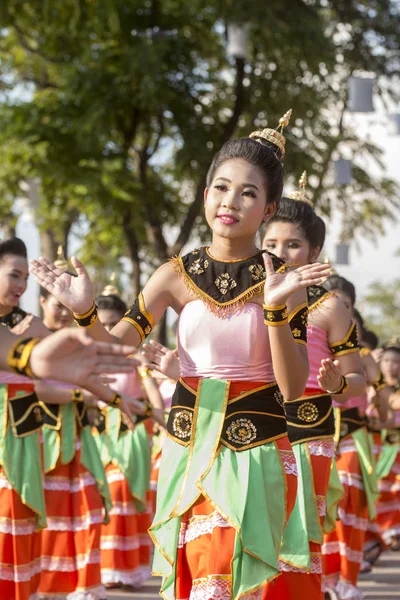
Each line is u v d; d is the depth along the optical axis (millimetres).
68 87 22500
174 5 22438
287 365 4262
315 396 6160
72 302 4328
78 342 3209
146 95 21188
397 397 10023
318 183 23500
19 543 6531
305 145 23656
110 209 23531
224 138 23016
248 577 4258
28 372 3295
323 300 6277
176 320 4652
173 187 24891
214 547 4289
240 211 4477
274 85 22859
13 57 26656
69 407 7941
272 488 4387
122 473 9312
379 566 10625
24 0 23016
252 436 4410
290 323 4500
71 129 22297
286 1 21828
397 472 11828
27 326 5676
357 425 8016
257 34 21562
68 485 7914
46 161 22281
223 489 4324
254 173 4504
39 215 24594
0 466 6578
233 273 4480
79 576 7816
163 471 4531
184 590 4469
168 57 22328
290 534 5289
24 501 6500
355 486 7844
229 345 4434
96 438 9562
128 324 4598
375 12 23781
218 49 23156
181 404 4508
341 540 7789
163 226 24969
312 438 6105
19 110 22891
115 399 7004
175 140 23875
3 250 6543
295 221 6129
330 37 22297
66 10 22406
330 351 6293
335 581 7738
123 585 9195
